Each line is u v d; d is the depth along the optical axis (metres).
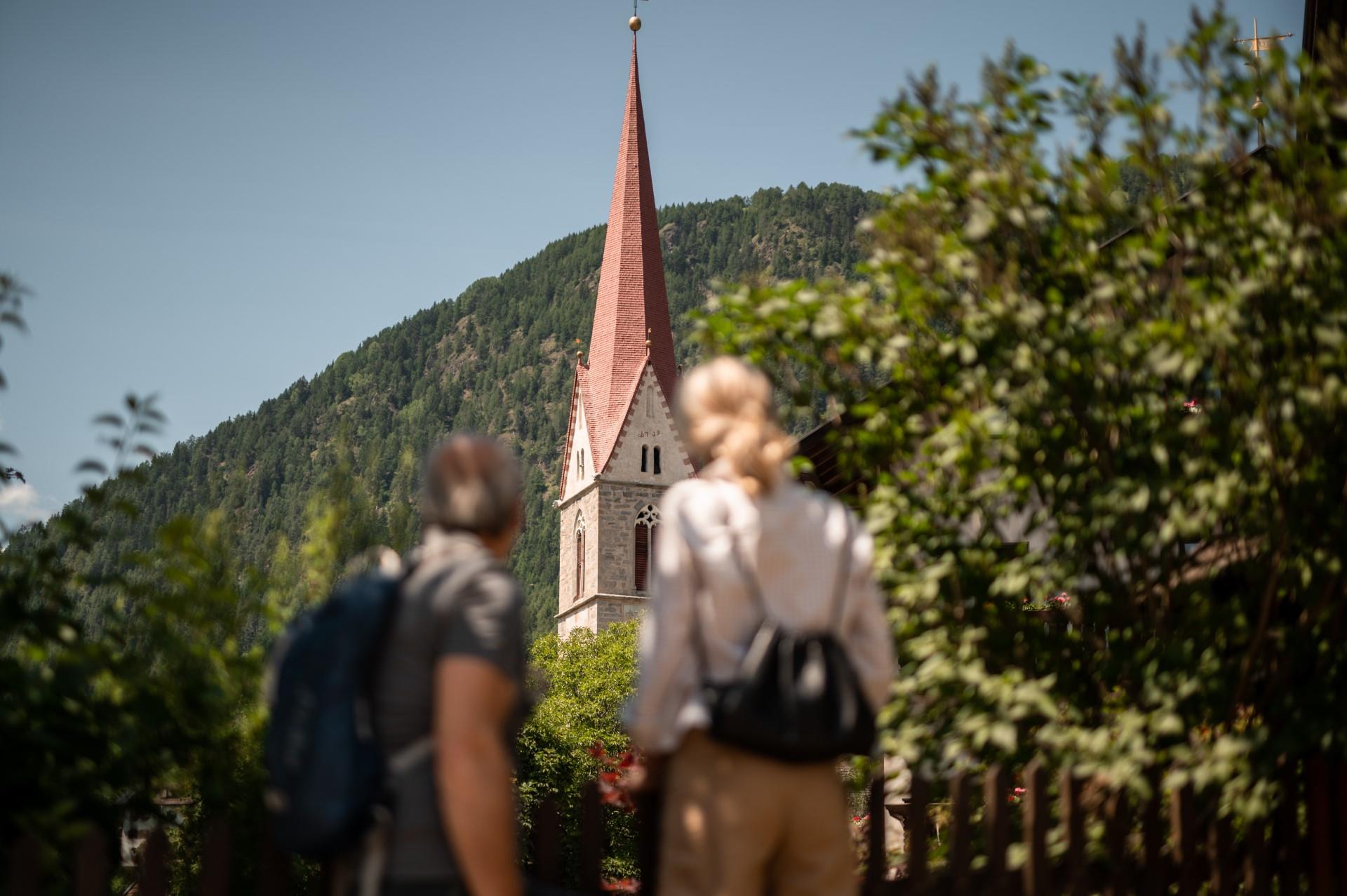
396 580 2.49
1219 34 4.36
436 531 2.60
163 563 4.05
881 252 4.49
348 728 2.36
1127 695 4.44
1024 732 4.50
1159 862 4.21
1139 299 4.29
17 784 3.17
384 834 2.33
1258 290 3.99
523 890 2.72
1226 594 4.92
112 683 3.66
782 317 4.41
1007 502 4.61
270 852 3.16
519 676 2.43
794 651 2.68
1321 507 4.11
